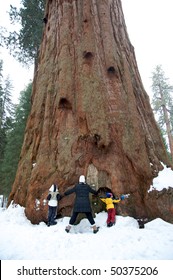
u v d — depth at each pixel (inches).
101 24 399.5
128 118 324.2
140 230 226.4
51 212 257.3
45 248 189.2
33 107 385.7
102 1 420.8
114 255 172.1
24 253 181.8
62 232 226.4
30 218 275.9
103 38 385.1
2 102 1120.8
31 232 230.5
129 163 293.4
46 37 446.3
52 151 314.3
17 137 810.8
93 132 305.1
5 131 1023.6
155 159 310.3
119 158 296.2
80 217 259.4
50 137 327.9
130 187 279.3
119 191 272.4
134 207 267.7
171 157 944.9
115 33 405.4
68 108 338.3
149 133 339.3
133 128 314.0
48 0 483.5
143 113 354.9
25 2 681.6
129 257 169.0
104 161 295.1
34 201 283.4
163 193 270.4
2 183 893.8
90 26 392.5
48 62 398.3
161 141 350.3
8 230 242.4
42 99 371.2
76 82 350.3
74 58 374.0
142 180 285.4
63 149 307.3
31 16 694.5
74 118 328.8
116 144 305.1
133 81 379.9
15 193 335.9
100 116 315.6
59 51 386.6
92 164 296.0
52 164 304.0
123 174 286.2
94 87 335.3
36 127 356.2
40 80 394.6
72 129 320.5
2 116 1075.9
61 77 350.0
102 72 355.9
